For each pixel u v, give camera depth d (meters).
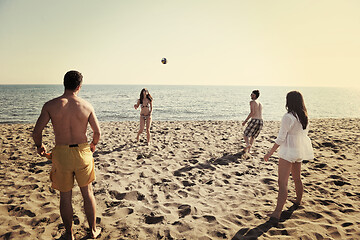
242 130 9.23
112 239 2.17
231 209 2.77
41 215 2.59
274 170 4.29
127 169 4.30
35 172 4.09
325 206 2.79
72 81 2.01
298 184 2.74
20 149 5.75
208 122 11.91
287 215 2.57
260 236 2.17
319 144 6.22
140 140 7.00
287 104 2.55
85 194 2.09
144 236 2.23
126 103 29.91
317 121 12.38
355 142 6.42
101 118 16.17
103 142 6.67
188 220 2.49
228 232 2.24
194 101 35.97
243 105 29.23
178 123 11.37
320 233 2.20
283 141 2.44
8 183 3.56
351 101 44.75
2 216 2.55
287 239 2.11
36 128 1.84
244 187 3.48
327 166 4.33
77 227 2.37
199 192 3.32
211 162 4.79
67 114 1.93
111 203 2.97
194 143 6.64
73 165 1.91
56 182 1.94
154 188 3.48
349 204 2.81
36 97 43.56
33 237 2.17
